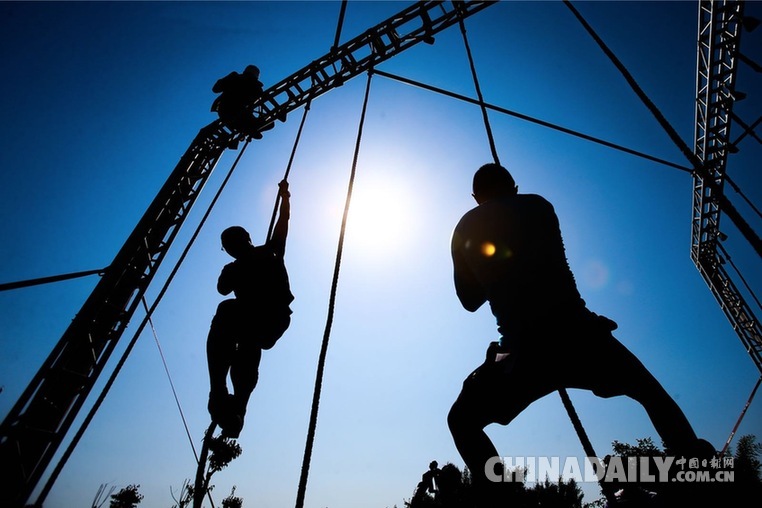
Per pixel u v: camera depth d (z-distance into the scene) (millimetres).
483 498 1827
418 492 6938
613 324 1798
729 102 10445
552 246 1932
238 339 3184
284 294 3402
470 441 1899
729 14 9664
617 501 1687
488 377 1900
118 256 6945
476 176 2387
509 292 1873
